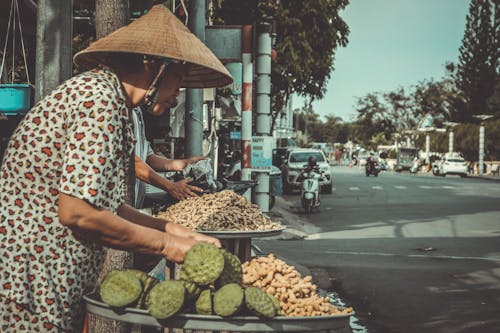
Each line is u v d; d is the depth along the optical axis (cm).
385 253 1063
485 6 6638
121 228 219
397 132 8656
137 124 479
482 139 5719
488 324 618
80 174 211
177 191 507
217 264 226
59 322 224
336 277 848
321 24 2169
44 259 220
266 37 948
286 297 263
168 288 217
